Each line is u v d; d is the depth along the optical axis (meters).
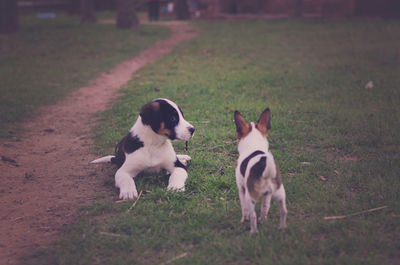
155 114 2.34
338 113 3.09
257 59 5.59
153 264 1.98
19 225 2.19
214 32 8.85
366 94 3.45
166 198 2.29
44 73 4.91
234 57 5.81
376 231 2.06
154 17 12.16
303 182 2.35
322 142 2.73
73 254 2.03
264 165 1.97
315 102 3.34
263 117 2.13
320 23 9.56
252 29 9.10
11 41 7.48
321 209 2.18
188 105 3.40
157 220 2.16
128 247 2.04
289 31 8.45
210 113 3.21
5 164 2.65
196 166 2.55
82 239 2.08
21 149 2.85
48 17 14.14
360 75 4.17
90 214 2.22
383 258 1.95
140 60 5.93
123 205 2.25
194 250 2.03
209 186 2.35
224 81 4.21
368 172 2.40
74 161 2.68
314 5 11.26
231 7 12.81
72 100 3.79
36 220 2.22
